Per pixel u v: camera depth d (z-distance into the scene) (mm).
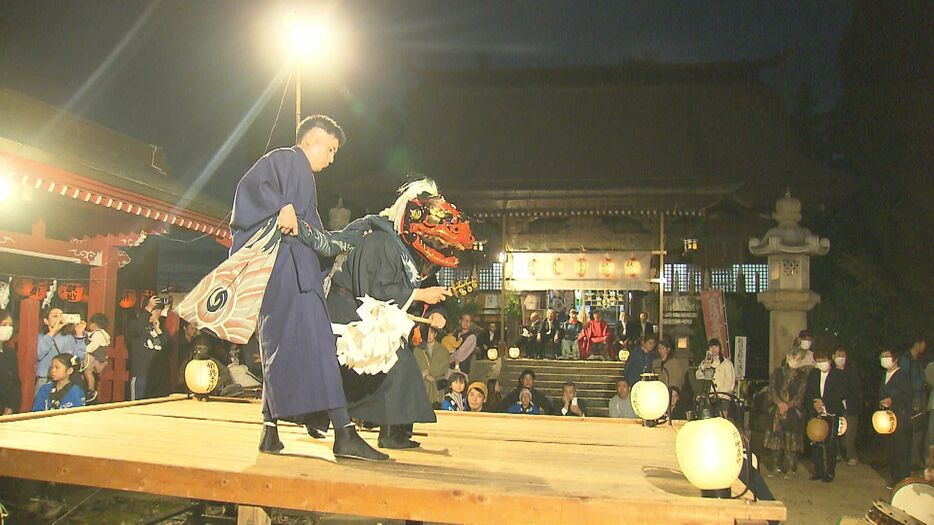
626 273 23094
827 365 11969
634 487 3305
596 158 26109
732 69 28438
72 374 8508
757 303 19906
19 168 8734
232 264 3676
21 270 11664
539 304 26328
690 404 15258
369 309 3848
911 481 5414
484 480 3391
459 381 10039
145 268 16516
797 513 9633
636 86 28984
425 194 4227
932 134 17578
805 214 23828
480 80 29812
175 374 12305
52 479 3689
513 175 25188
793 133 26891
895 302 16188
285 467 3521
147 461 3551
